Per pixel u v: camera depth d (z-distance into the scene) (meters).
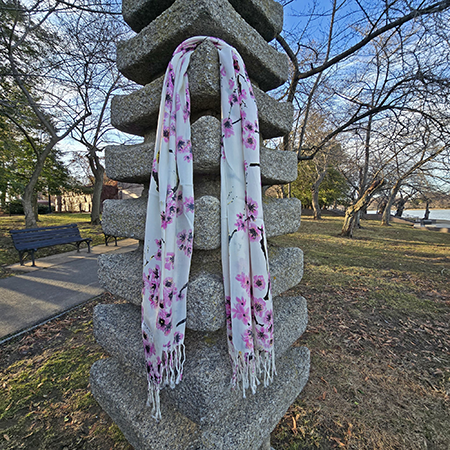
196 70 1.16
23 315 3.47
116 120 1.56
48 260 6.26
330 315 3.84
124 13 1.50
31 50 6.78
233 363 1.16
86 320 3.41
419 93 4.43
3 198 16.64
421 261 7.38
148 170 1.37
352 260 7.20
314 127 7.38
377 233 13.57
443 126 4.65
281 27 1.67
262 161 1.41
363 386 2.43
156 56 1.39
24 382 2.37
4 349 2.79
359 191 11.40
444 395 2.34
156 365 1.12
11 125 9.31
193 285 1.15
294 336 1.61
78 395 2.23
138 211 1.40
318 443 1.87
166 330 1.10
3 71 6.37
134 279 1.41
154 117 1.44
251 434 1.23
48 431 1.91
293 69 5.05
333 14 4.48
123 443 1.82
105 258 1.63
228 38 1.25
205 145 1.16
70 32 4.94
